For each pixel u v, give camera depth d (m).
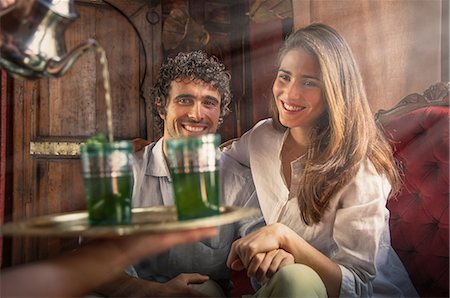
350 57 1.64
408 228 1.53
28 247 1.93
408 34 1.83
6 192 1.92
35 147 1.96
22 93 1.93
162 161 1.65
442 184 1.47
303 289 1.25
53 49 0.79
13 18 0.76
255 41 2.04
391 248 1.54
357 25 1.86
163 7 2.14
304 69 1.63
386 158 1.57
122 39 2.10
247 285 1.58
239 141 1.73
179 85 1.67
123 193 0.71
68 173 2.01
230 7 2.17
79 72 2.03
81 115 2.03
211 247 1.60
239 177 1.68
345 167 1.56
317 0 1.92
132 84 2.10
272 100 1.71
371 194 1.54
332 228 1.56
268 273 1.37
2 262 1.90
